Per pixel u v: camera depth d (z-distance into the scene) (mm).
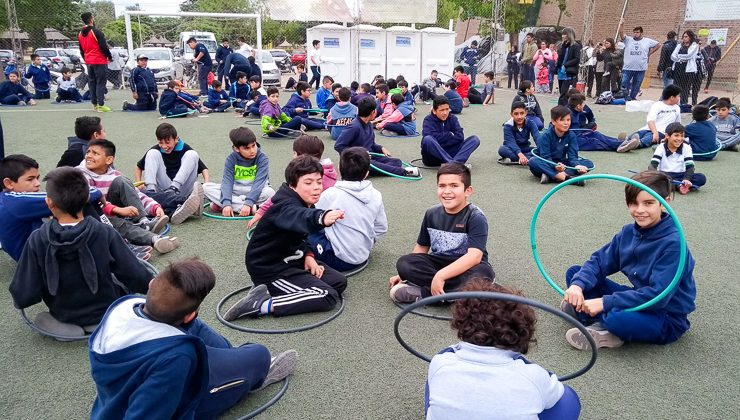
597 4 20109
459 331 1719
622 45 14008
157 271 3660
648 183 2680
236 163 4922
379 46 17281
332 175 4934
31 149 7891
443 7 20812
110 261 2740
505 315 1662
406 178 6301
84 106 13359
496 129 10055
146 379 1713
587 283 2836
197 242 4266
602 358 2709
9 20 16359
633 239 2785
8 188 3463
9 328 3010
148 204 4379
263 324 3033
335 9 17531
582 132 7996
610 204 5312
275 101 8961
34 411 2320
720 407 2352
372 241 3787
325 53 16906
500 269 3795
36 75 15156
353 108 9078
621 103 13477
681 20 16922
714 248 4207
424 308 3219
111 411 1775
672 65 12188
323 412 2307
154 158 4863
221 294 3402
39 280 2666
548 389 1698
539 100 14797
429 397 1703
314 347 2801
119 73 17859
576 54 12875
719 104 8195
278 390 2459
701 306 3260
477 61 20141
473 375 1620
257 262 3168
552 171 6043
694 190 5875
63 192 2584
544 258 3986
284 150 7992
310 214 2910
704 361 2689
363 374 2578
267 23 24781
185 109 11461
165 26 27547
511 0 19906
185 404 1833
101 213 3678
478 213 3252
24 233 3365
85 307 2793
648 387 2480
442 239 3289
